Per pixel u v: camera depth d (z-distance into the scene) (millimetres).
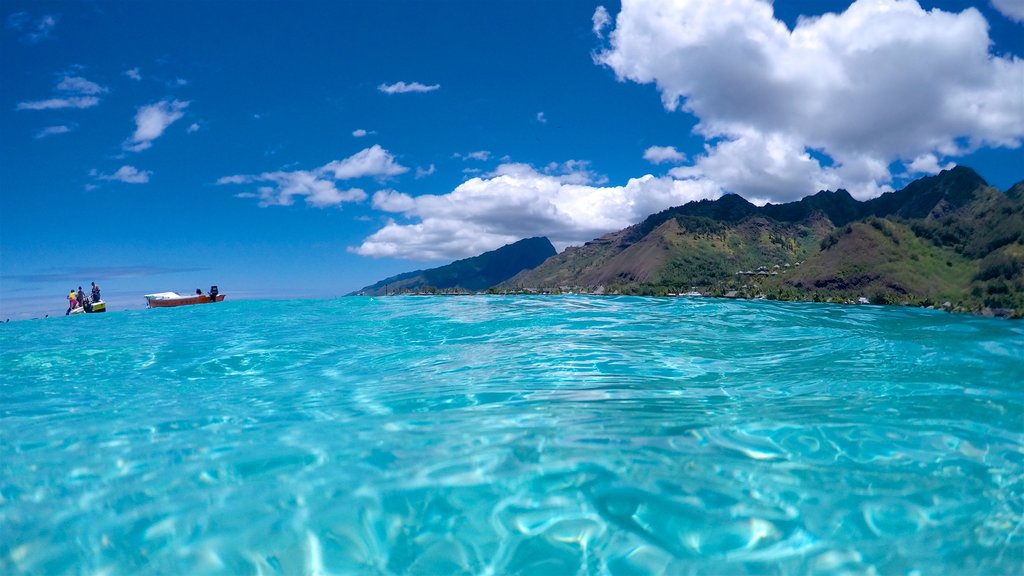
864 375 5219
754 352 6660
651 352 6730
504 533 2312
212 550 2213
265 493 2691
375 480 2812
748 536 2266
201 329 10109
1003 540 2193
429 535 2314
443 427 3654
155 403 4508
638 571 2049
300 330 9625
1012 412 3879
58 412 4234
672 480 2764
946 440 3312
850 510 2459
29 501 2645
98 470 3004
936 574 1996
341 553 2189
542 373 5465
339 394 4711
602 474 2842
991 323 9484
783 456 3062
